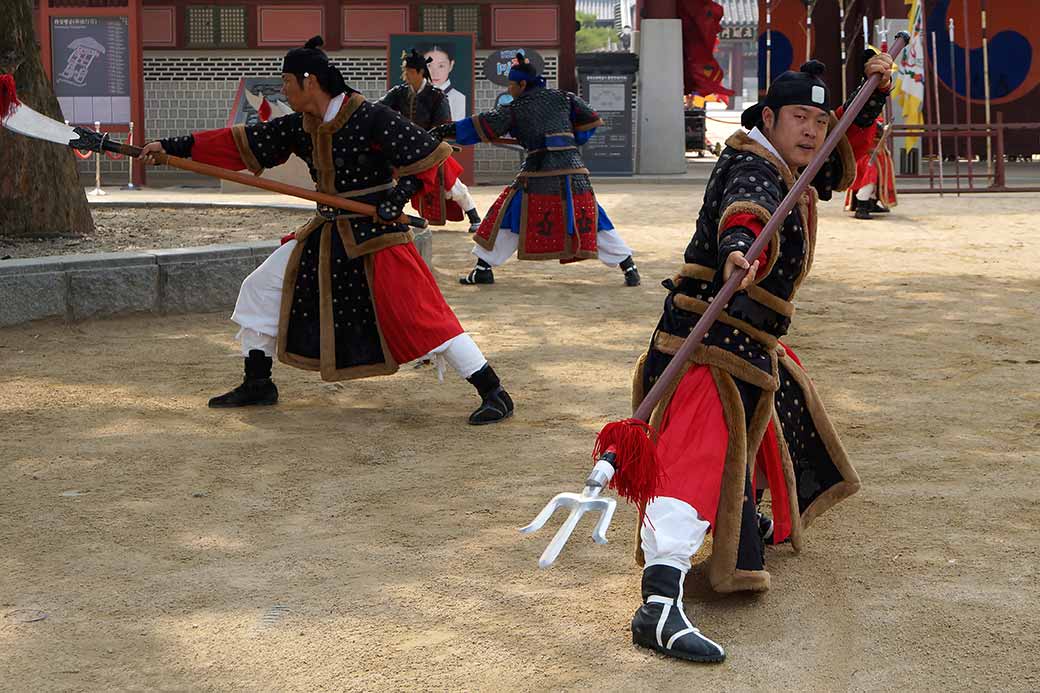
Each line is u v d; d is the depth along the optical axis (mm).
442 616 3801
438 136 9844
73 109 21234
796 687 3346
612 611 3836
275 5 23219
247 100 23203
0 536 4484
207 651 3562
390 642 3617
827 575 4117
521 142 9969
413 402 6449
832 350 7738
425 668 3447
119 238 10367
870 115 3994
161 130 23562
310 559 4270
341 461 5395
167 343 7840
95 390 6637
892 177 15805
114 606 3881
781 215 3541
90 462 5375
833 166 4008
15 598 3941
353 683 3359
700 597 3941
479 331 8320
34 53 10062
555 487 5027
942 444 5625
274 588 4023
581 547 4379
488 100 23250
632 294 9898
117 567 4199
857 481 4090
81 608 3865
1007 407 6297
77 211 10359
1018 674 3406
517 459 5418
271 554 4316
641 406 3570
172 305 8648
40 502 4848
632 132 23453
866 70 3922
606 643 3607
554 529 4547
